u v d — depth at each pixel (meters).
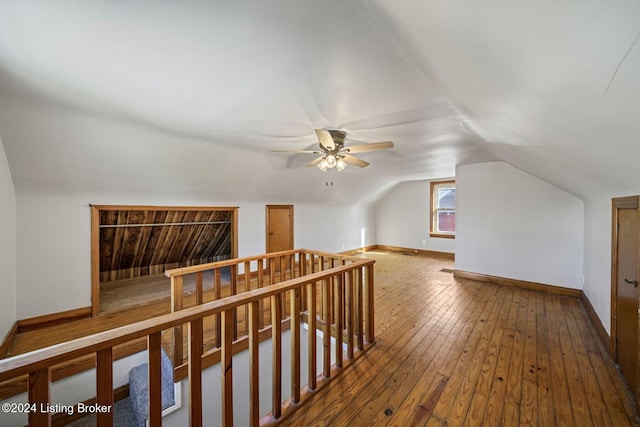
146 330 1.02
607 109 1.01
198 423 1.21
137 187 3.19
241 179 3.93
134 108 2.04
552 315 3.08
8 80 1.63
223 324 1.32
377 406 1.67
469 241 4.59
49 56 1.40
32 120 2.06
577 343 2.45
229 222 4.75
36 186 2.68
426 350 2.34
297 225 5.57
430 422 1.55
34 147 2.30
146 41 1.29
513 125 1.85
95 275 3.12
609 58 0.72
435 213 6.88
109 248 4.02
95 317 3.12
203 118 2.25
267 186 4.46
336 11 1.08
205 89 1.77
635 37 0.60
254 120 2.31
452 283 4.41
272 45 1.33
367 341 2.45
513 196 4.12
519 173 4.07
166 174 3.17
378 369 2.06
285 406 1.64
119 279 4.62
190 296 3.84
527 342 2.47
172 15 1.12
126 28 1.20
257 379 1.46
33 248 2.76
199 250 5.14
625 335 1.96
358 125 2.46
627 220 1.99
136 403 2.28
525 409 1.65
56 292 2.90
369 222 7.69
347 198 6.48
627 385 1.87
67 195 2.89
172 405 2.10
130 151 2.68
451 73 1.39
